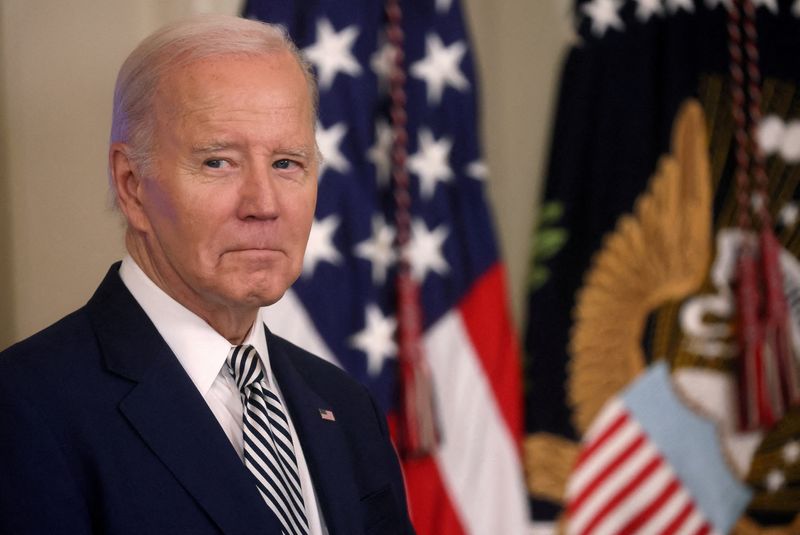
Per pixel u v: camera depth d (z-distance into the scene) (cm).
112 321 373
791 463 859
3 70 642
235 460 359
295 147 367
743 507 852
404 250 773
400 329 768
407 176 782
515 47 868
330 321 745
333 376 437
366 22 778
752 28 861
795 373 857
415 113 788
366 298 759
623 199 837
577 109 834
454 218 796
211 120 357
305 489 388
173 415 358
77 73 646
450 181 796
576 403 827
